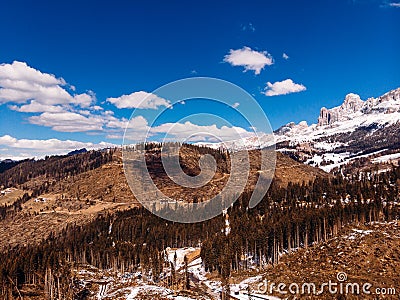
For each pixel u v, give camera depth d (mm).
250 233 121062
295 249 120062
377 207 130875
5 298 97312
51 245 156750
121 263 135000
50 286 98312
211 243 121875
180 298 96250
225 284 104938
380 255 102500
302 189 189000
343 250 109062
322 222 123312
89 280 122438
